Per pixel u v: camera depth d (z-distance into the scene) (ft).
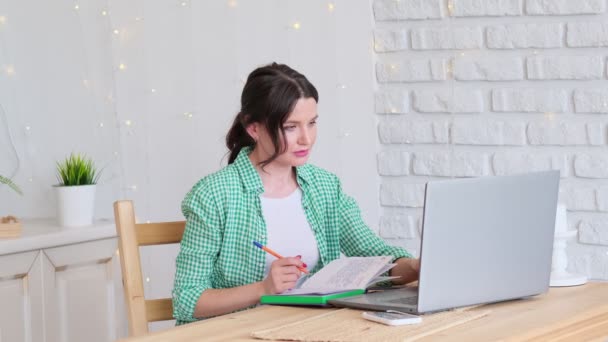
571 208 9.68
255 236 7.11
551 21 9.66
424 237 5.65
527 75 9.82
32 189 10.93
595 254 9.61
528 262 6.15
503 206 5.97
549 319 5.60
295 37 11.02
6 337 9.04
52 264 9.47
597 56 9.47
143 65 11.62
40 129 10.98
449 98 10.25
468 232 5.83
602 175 9.53
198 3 11.44
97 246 9.96
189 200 7.09
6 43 10.80
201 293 6.73
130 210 6.95
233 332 5.50
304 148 6.98
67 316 9.66
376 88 10.69
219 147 11.44
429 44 10.32
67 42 11.18
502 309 5.94
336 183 7.70
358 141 10.80
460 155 10.25
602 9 9.37
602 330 5.53
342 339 5.11
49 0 11.06
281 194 7.33
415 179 10.55
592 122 9.56
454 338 5.12
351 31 10.74
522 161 9.90
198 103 11.50
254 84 6.97
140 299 6.87
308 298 6.18
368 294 6.35
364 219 10.85
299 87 6.89
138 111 11.66
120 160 11.62
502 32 9.89
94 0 11.41
